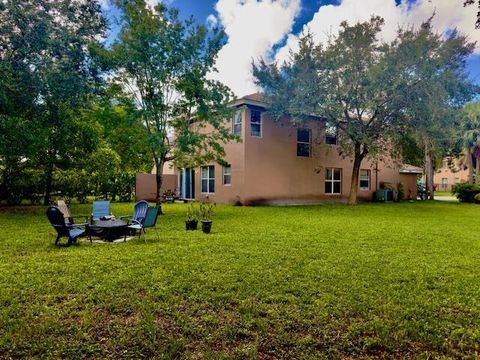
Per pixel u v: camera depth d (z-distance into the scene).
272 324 3.14
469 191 21.50
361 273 4.71
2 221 9.76
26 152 11.05
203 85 11.74
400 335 2.96
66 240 6.92
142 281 4.25
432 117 13.77
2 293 3.77
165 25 11.34
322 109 14.74
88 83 11.33
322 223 9.88
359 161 17.02
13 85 9.98
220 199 17.23
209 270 4.77
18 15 9.55
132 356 2.59
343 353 2.70
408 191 23.75
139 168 20.81
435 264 5.27
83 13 11.27
